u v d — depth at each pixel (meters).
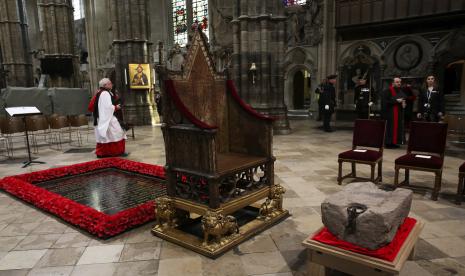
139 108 16.05
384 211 2.31
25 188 5.02
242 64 11.13
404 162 4.89
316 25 15.82
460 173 4.37
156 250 3.32
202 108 3.90
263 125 3.89
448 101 11.93
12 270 3.01
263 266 2.98
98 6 24.53
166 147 3.56
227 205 3.35
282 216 4.02
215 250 3.15
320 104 12.01
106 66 24.23
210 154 3.17
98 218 3.79
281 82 11.35
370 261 2.27
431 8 11.98
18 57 27.72
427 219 3.95
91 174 6.46
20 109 7.20
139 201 4.80
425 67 12.73
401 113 8.54
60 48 20.73
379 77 14.03
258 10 10.78
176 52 20.39
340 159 5.40
